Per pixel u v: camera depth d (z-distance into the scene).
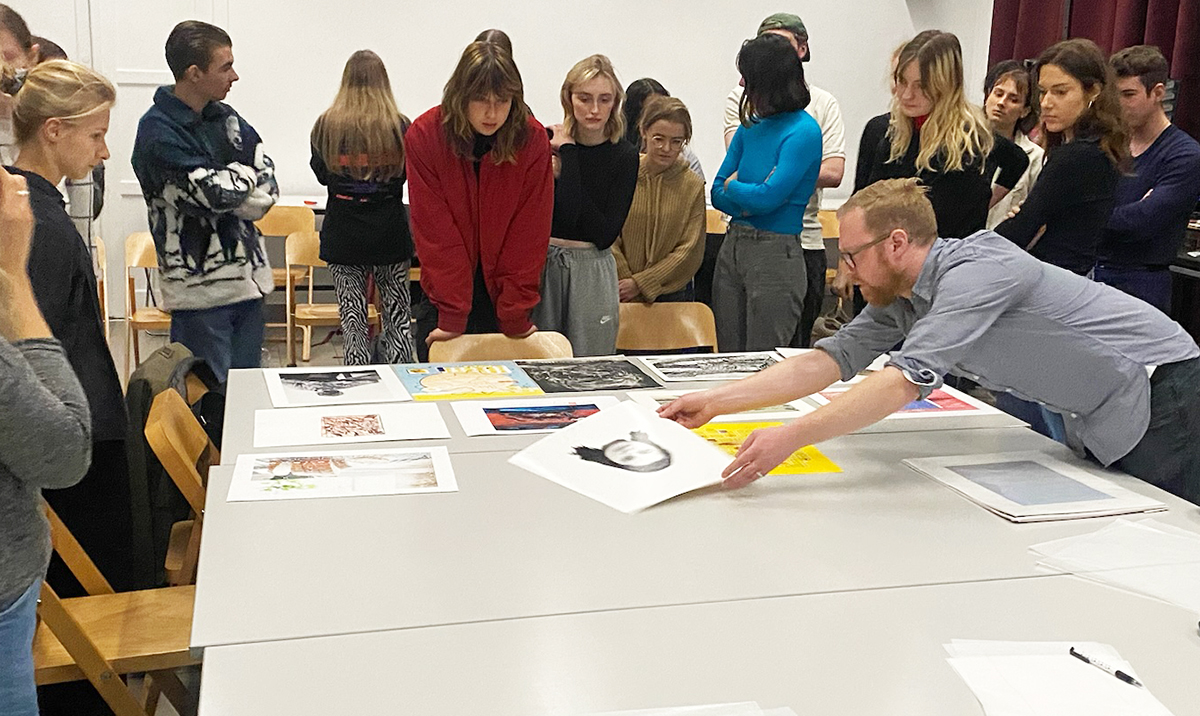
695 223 3.58
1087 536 1.71
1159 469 1.99
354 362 3.71
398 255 3.66
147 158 3.16
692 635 1.35
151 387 2.30
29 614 1.46
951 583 1.53
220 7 5.81
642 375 2.70
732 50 6.45
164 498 2.40
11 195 1.39
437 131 2.97
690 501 1.84
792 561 1.59
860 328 2.20
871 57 6.62
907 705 1.20
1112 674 1.27
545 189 3.07
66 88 2.17
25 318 1.42
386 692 1.20
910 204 1.93
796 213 3.57
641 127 3.54
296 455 2.00
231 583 1.46
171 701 1.99
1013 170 3.40
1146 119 3.51
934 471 2.01
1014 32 6.16
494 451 2.06
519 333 3.11
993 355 1.97
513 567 1.54
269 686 1.20
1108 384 1.97
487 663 1.27
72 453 1.39
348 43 6.01
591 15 6.25
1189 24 4.80
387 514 1.73
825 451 2.14
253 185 3.28
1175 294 4.39
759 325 3.64
